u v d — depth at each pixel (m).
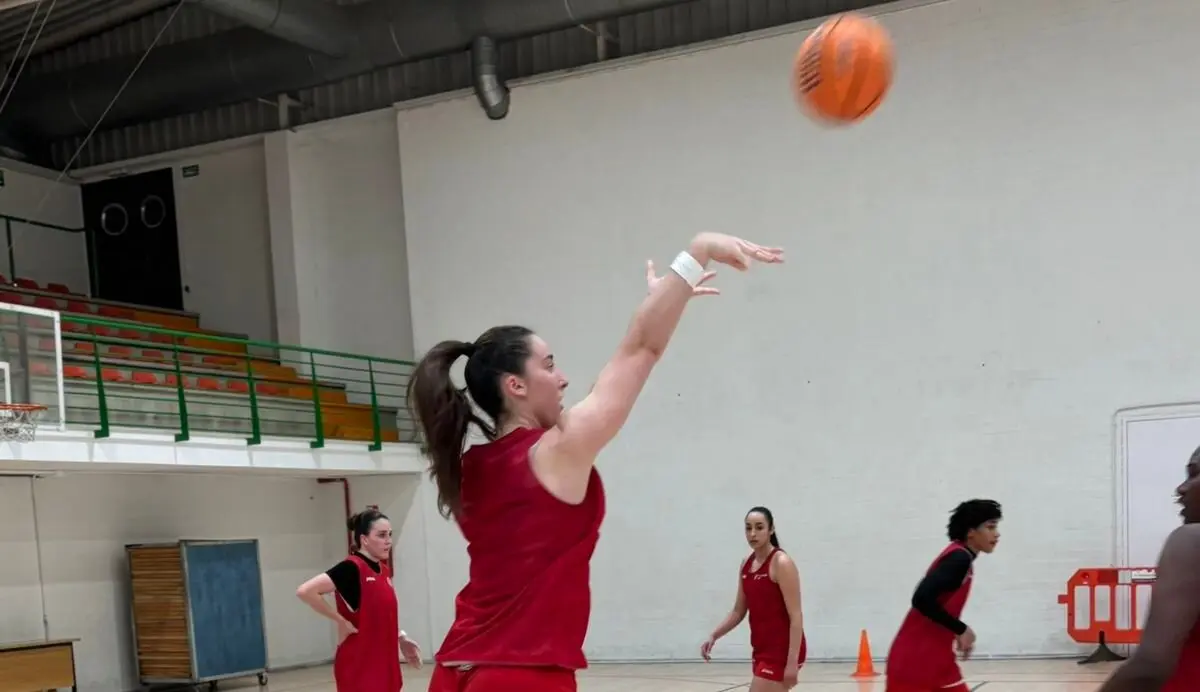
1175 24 10.69
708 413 12.41
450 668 2.09
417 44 13.67
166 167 17.06
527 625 2.02
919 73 11.66
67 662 10.51
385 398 15.27
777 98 12.34
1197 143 10.59
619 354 2.12
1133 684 2.08
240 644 12.29
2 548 10.84
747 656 12.13
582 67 13.34
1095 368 10.86
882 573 11.56
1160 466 10.55
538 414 2.20
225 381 13.13
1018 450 11.09
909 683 4.91
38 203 16.83
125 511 12.13
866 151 11.88
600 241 13.22
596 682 10.94
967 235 11.41
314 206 15.86
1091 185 10.96
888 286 11.71
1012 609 11.00
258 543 13.31
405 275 15.29
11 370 9.34
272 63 14.46
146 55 15.19
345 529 14.55
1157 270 10.70
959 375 11.37
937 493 11.39
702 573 12.37
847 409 11.80
